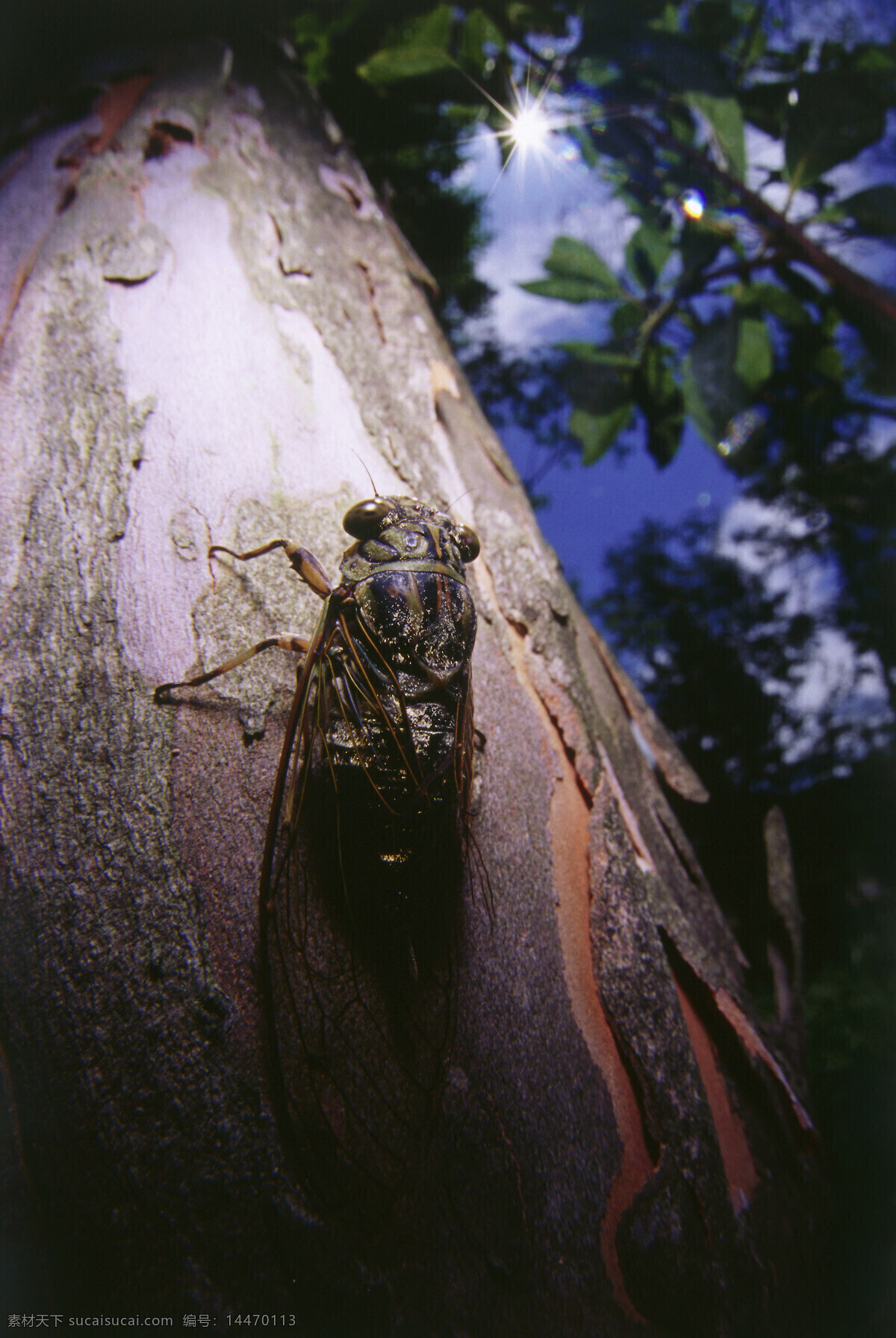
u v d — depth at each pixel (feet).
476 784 0.39
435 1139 0.32
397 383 0.50
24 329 0.46
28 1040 0.32
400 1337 0.29
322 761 0.36
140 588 0.39
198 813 0.35
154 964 0.33
